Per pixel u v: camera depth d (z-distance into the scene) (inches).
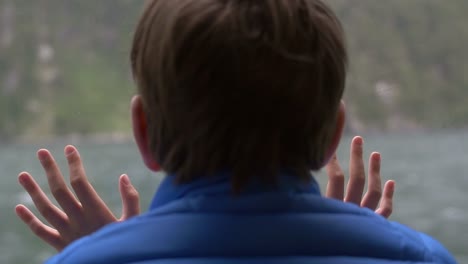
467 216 1112.8
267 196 46.8
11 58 5344.5
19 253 940.6
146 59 47.9
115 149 3093.0
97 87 4820.4
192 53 45.5
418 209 1238.9
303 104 46.7
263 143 46.1
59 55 5290.4
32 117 5009.8
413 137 3440.0
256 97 45.7
